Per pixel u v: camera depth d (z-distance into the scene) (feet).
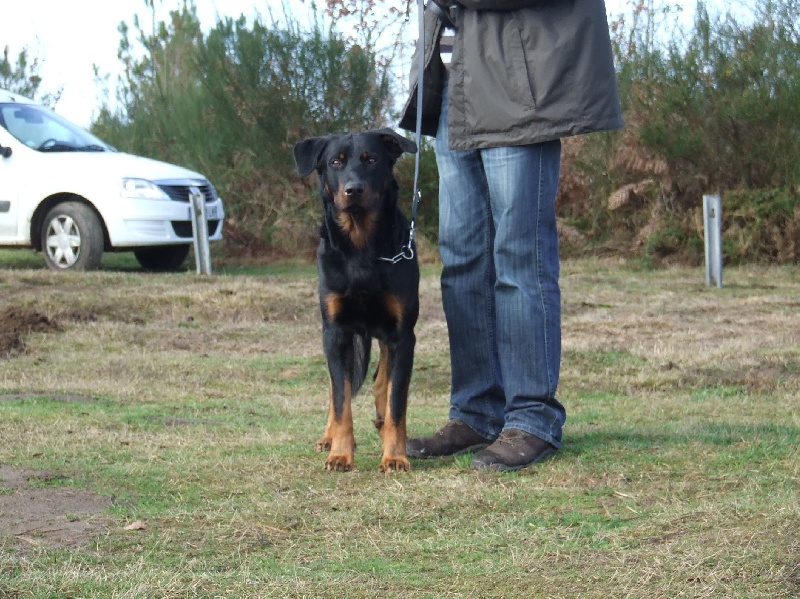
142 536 10.88
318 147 15.47
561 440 14.65
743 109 46.34
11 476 13.38
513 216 14.03
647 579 9.17
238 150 52.31
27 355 25.80
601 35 13.55
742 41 47.55
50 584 9.26
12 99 42.32
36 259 45.52
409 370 14.55
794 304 34.55
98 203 39.17
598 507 11.85
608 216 51.03
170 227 40.14
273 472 13.76
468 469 13.89
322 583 9.40
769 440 15.11
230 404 20.30
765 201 47.03
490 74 13.78
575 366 24.98
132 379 23.12
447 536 10.91
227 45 50.67
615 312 33.17
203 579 9.45
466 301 15.08
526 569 9.68
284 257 51.06
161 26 58.54
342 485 13.07
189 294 33.22
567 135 13.47
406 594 9.14
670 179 47.91
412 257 14.90
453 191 14.85
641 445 14.93
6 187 40.04
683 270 45.62
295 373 24.39
